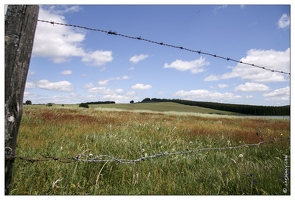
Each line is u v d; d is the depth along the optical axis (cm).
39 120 996
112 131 732
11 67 189
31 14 199
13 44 190
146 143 568
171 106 7738
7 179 199
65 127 812
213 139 709
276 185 311
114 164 362
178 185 318
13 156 198
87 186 305
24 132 641
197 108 7612
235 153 514
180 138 663
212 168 381
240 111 7375
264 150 531
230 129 1005
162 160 409
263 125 1348
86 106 4403
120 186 311
